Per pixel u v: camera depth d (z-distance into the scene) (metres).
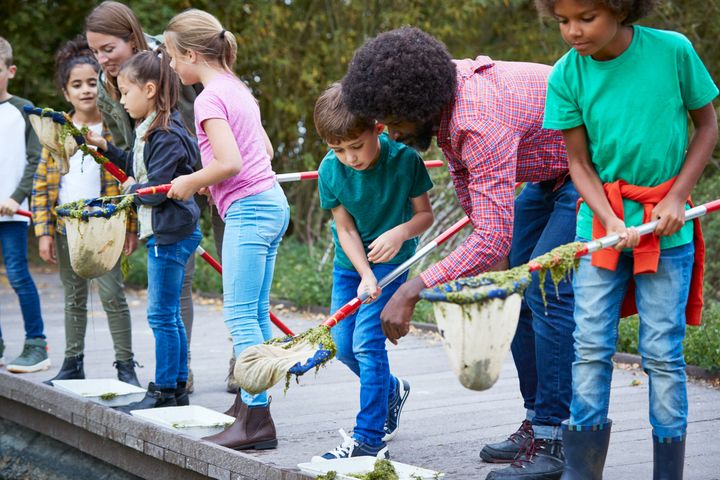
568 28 2.61
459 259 2.80
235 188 3.58
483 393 4.78
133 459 3.98
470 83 2.95
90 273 3.60
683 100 2.78
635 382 4.98
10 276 5.30
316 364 2.91
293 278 8.79
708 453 3.58
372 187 3.36
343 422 4.14
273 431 3.70
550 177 3.24
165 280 4.02
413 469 3.13
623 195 2.81
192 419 4.02
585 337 2.86
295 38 11.91
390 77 2.80
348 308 3.13
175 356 4.12
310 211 11.07
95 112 4.97
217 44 3.66
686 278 2.83
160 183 3.88
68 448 4.52
